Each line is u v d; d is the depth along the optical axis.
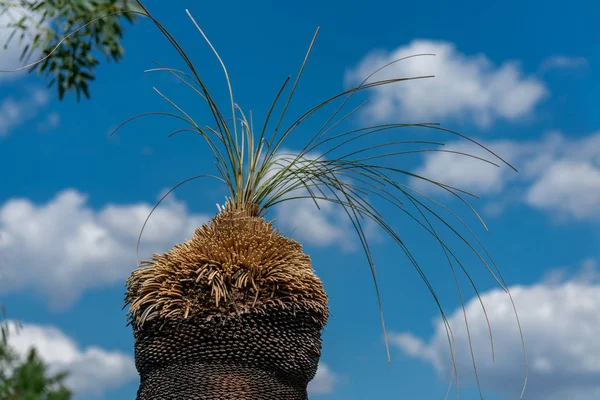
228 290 2.75
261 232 2.95
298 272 2.87
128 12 3.23
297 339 2.77
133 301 2.86
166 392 2.67
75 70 3.58
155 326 2.74
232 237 2.88
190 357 2.68
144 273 2.89
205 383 2.63
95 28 3.59
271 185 3.19
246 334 2.69
